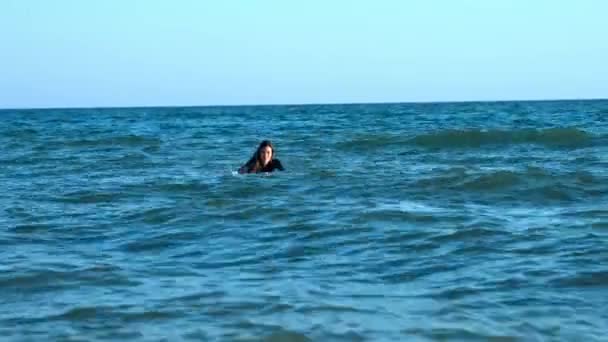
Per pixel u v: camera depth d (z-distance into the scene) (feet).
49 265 26.25
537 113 197.06
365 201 39.60
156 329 19.16
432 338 18.19
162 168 61.67
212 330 18.98
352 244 29.35
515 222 32.76
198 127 150.00
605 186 42.22
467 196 41.01
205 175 54.44
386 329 18.85
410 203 38.86
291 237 30.91
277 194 43.14
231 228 33.14
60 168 63.67
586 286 22.53
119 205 40.68
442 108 320.09
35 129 147.02
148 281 24.04
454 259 26.48
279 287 23.02
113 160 70.23
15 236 32.14
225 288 22.98
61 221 35.81
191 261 27.02
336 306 20.84
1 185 51.24
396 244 29.09
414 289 22.67
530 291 22.16
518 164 57.72
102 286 23.49
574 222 32.32
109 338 18.52
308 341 18.12
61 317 20.30
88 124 180.24
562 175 46.03
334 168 57.00
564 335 18.26
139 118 236.63
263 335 18.53
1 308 21.33
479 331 18.61
